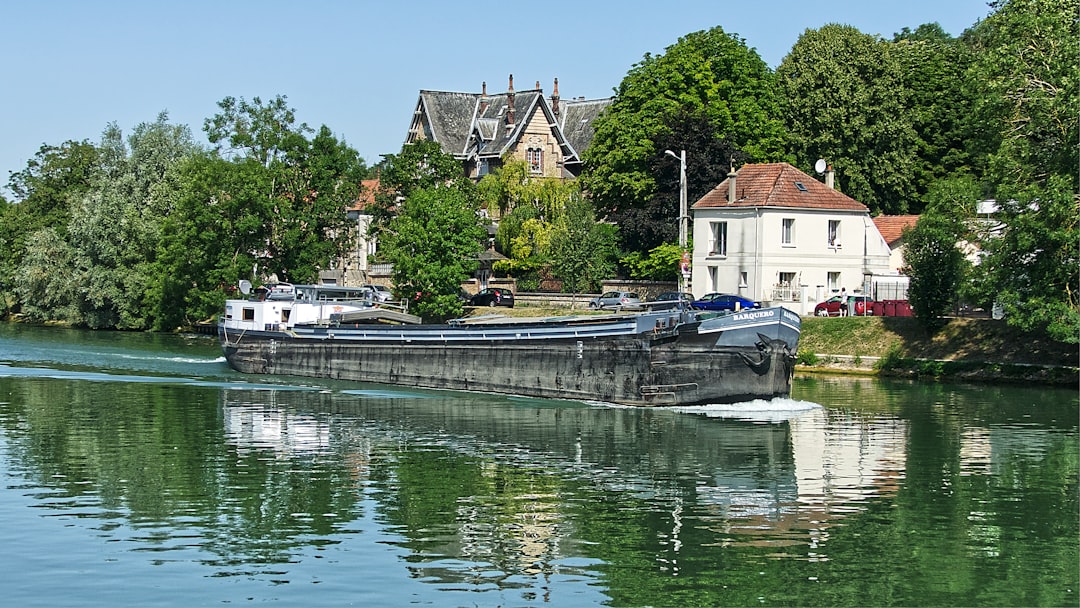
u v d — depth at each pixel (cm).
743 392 5397
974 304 6700
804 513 3616
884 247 9131
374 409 5534
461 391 6203
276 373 7075
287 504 3672
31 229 12925
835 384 6531
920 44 11594
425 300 8969
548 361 5872
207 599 2822
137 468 4169
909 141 10625
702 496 3809
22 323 12012
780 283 8412
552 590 2925
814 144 10506
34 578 2953
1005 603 2886
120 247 10969
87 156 13600
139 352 8400
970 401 5794
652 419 5197
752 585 2981
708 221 8712
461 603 2822
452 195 9212
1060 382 6347
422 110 13050
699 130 9381
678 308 5641
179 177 10781
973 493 3866
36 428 4972
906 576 3066
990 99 6600
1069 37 6444
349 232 10988
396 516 3547
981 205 7525
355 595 2862
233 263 9794
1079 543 3338
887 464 4288
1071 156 6175
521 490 3866
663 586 2966
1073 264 6050
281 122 10331
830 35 11356
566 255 9331
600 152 10156
